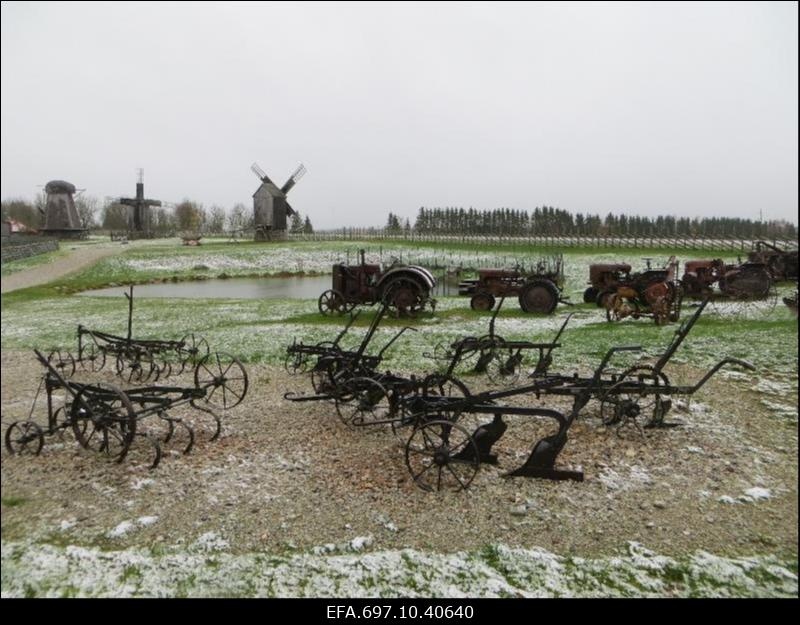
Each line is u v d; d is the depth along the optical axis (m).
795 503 6.81
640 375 9.07
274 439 9.09
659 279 18.98
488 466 7.89
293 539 6.20
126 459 8.41
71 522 6.63
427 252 51.53
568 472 7.46
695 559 5.75
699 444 8.52
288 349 12.24
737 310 19.56
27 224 102.31
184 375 13.69
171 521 6.62
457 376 12.59
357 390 9.25
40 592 5.37
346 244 59.72
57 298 29.97
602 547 6.00
